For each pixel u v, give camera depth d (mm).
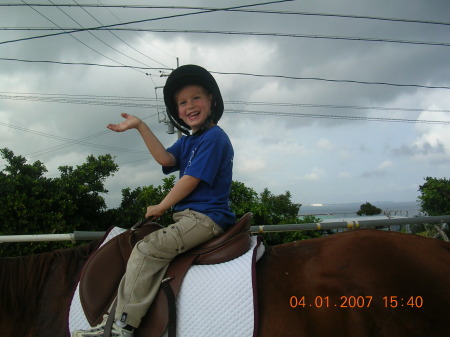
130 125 2289
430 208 7676
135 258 1887
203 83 2250
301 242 2033
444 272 1680
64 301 2012
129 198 8852
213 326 1729
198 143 2109
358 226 3922
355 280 1718
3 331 2053
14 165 7348
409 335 1612
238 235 1975
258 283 1820
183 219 1972
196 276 1858
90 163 8188
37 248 6504
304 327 1680
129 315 1760
